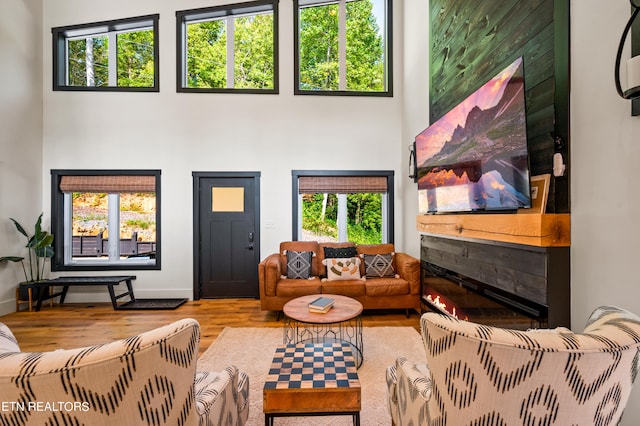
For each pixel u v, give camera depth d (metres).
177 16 4.40
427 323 0.87
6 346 0.78
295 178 4.47
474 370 0.77
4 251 3.75
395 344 2.77
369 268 3.85
